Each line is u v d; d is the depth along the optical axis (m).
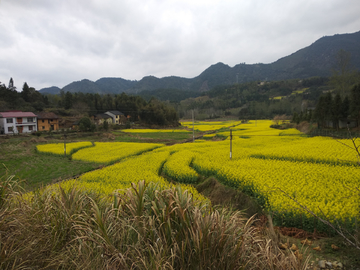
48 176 18.91
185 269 2.82
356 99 33.28
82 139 46.72
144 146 36.09
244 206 10.73
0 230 3.01
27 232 3.15
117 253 2.93
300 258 4.02
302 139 33.72
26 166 22.48
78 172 20.52
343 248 4.84
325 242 5.36
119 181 14.92
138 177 15.63
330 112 38.31
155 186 4.14
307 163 15.94
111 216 3.52
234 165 16.12
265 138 37.56
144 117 90.25
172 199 3.41
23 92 80.94
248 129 62.56
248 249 3.17
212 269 2.82
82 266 2.88
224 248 2.96
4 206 3.45
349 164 14.74
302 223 7.02
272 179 12.04
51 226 3.39
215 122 113.25
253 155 20.56
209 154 22.53
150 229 3.08
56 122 60.16
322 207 7.49
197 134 60.12
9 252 2.70
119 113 84.69
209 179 14.67
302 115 61.44
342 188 9.59
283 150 21.39
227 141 36.03
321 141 26.69
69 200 3.78
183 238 3.08
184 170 16.52
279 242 4.95
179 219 3.25
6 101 67.50
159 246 3.00
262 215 9.30
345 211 6.77
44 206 3.65
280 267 3.06
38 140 39.69
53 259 2.91
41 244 3.15
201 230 2.95
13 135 41.69
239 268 2.84
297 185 10.77
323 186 10.22
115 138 50.12
